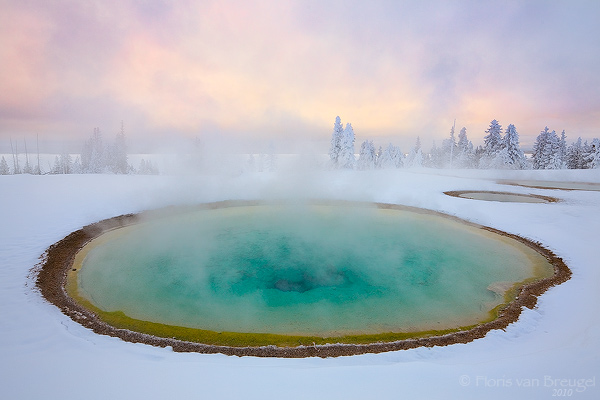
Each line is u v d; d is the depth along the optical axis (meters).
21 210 9.84
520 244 7.96
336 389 2.47
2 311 4.34
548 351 3.29
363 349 3.88
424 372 2.82
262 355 3.71
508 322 4.47
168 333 4.26
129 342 3.85
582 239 7.71
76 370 2.83
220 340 4.12
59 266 6.36
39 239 7.47
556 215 10.01
